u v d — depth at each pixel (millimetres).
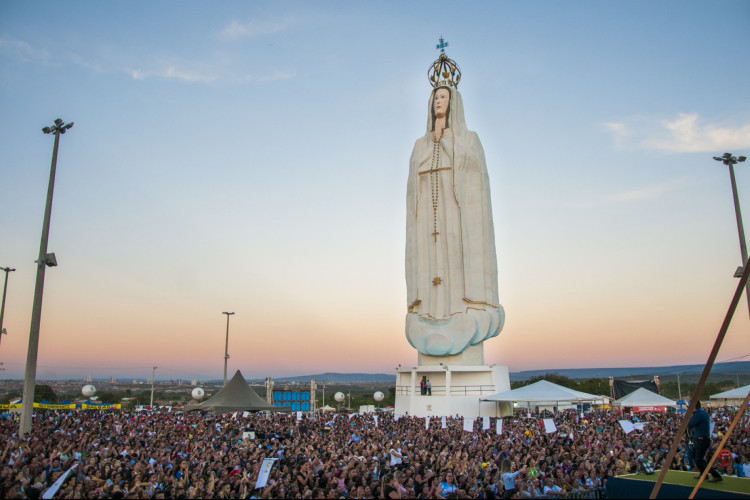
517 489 18344
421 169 70000
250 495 18719
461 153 68562
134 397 160000
